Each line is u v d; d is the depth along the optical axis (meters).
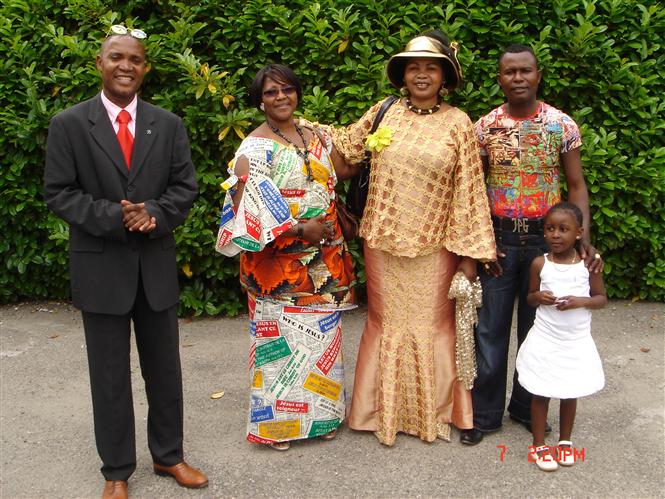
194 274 5.11
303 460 3.21
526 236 3.19
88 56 4.79
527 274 3.23
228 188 3.02
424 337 3.30
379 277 3.31
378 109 3.24
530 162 3.12
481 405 3.34
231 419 3.62
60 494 2.97
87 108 2.63
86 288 2.66
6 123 4.95
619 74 4.71
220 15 4.88
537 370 3.05
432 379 3.30
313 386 3.28
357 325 4.95
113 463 2.85
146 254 2.73
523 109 3.11
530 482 2.99
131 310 2.78
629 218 4.84
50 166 2.59
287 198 3.06
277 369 3.24
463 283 3.18
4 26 4.95
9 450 3.33
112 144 2.61
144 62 2.66
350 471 3.10
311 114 4.64
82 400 3.86
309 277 3.19
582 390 3.00
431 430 3.30
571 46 4.70
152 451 3.02
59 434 3.48
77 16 4.87
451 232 3.14
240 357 4.42
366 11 4.82
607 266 5.06
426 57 3.00
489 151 3.21
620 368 4.13
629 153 4.89
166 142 2.72
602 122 4.93
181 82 4.85
